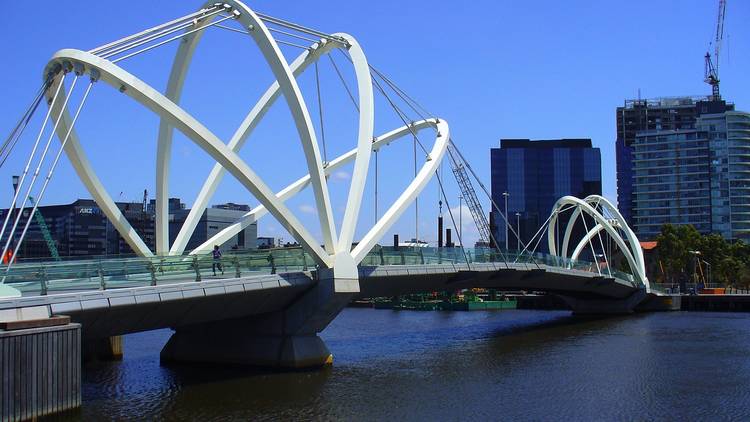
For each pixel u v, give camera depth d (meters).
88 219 148.50
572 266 89.69
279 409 33.38
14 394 25.31
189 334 49.16
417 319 104.12
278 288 41.28
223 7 44.75
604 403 35.94
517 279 75.25
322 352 46.91
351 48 53.47
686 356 54.16
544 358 53.00
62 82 37.34
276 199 40.78
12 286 29.06
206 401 34.88
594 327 81.81
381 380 41.69
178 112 37.19
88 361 50.19
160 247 49.66
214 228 165.12
